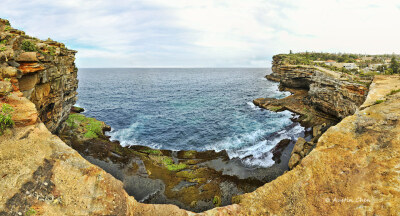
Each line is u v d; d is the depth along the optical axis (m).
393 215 10.41
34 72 16.67
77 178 10.09
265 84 99.00
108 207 9.74
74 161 10.65
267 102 50.31
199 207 17.14
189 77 151.38
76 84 31.52
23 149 10.16
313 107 43.75
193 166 22.75
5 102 11.40
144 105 52.28
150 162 23.09
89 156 22.92
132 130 33.81
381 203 11.20
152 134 32.31
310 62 101.62
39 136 11.20
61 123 27.53
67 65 26.77
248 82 110.00
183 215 11.88
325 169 14.50
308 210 12.35
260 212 13.03
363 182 12.70
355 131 16.95
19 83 15.30
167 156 24.73
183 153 25.55
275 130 33.72
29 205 8.58
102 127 32.44
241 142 29.25
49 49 20.22
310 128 34.06
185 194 18.44
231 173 21.61
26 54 15.04
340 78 39.47
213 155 25.28
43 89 19.31
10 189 8.58
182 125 36.72
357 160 14.26
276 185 14.67
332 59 134.38
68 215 8.94
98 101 56.34
